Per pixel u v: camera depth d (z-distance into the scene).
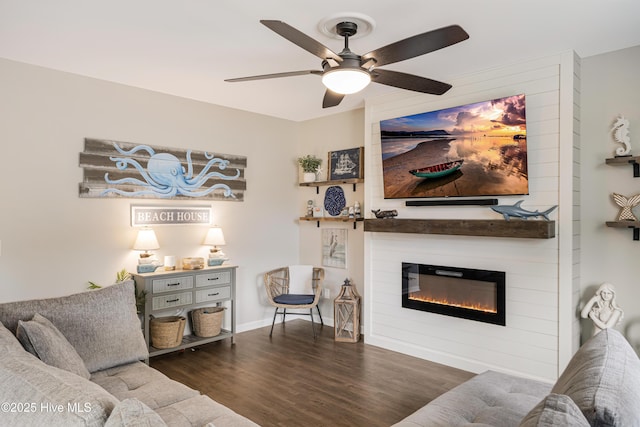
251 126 5.07
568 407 1.13
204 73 3.63
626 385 1.32
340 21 2.59
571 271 3.16
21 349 1.78
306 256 5.52
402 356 4.07
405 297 4.13
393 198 4.14
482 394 2.13
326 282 5.25
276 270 5.17
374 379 3.50
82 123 3.72
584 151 3.29
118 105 3.94
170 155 4.30
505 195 3.45
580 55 3.25
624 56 3.12
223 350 4.23
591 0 2.38
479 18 2.60
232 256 4.87
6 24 2.68
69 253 3.64
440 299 3.90
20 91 3.39
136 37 2.88
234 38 2.88
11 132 3.35
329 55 2.30
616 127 3.13
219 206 4.74
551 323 3.25
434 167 3.79
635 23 2.68
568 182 3.16
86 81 3.74
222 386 3.35
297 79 3.80
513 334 3.44
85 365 2.40
